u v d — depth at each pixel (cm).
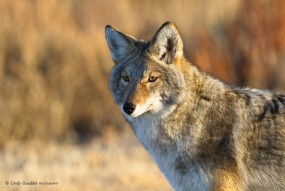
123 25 2794
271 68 2603
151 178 1758
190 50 2703
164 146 1222
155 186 1705
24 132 2389
